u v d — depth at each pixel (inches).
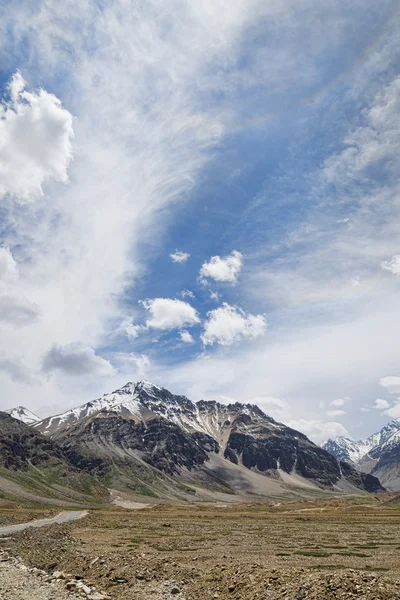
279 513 7150.6
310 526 3843.5
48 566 1585.9
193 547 2222.0
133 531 3265.3
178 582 1256.2
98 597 1101.1
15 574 1460.4
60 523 3993.6
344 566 1523.1
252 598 1033.5
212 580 1227.9
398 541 2444.6
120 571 1365.7
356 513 6422.2
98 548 2127.2
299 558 1766.7
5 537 2723.9
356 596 940.0
